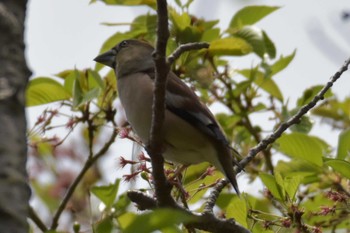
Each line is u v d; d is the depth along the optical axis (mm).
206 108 9656
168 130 9523
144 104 9523
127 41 10781
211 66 11758
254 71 12289
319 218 11109
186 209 8070
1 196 4453
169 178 9031
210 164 10352
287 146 10492
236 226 8477
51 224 10727
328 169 10719
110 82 11648
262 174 9500
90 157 11297
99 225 6277
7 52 4770
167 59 6789
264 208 10781
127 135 8977
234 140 12555
